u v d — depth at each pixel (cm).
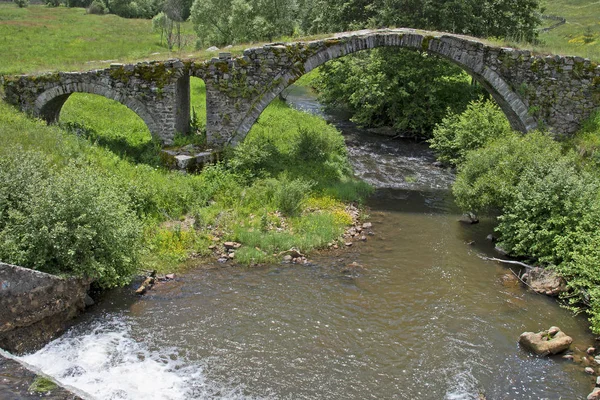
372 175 2036
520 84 1769
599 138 1650
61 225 952
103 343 902
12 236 939
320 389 817
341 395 806
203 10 3338
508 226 1320
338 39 1712
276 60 1688
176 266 1203
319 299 1088
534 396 818
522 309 1077
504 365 894
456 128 2119
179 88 1738
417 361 898
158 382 809
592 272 1014
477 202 1423
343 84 2862
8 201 995
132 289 1091
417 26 2522
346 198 1703
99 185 1109
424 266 1266
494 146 1504
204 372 841
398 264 1273
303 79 4175
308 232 1405
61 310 934
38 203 966
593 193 1210
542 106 1777
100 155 1520
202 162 1631
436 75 2639
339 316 1027
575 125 1781
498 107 2089
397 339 958
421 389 829
